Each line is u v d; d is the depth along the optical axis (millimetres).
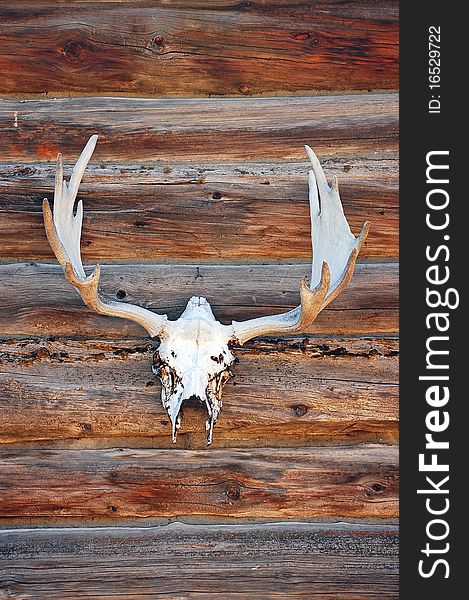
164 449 2908
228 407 2891
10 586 2818
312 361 2922
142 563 2846
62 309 2969
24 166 3055
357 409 2908
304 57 3088
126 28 3072
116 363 2918
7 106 3078
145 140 3070
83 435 2918
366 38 3090
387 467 2910
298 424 2906
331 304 2973
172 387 2592
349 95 3102
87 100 3090
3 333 2973
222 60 3086
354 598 2838
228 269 3027
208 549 2857
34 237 3033
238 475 2885
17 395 2900
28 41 3072
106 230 3035
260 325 2646
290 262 3059
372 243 3043
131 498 2881
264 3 3090
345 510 2895
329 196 2639
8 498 2883
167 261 3066
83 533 2877
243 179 3049
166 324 2643
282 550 2859
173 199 3037
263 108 3084
